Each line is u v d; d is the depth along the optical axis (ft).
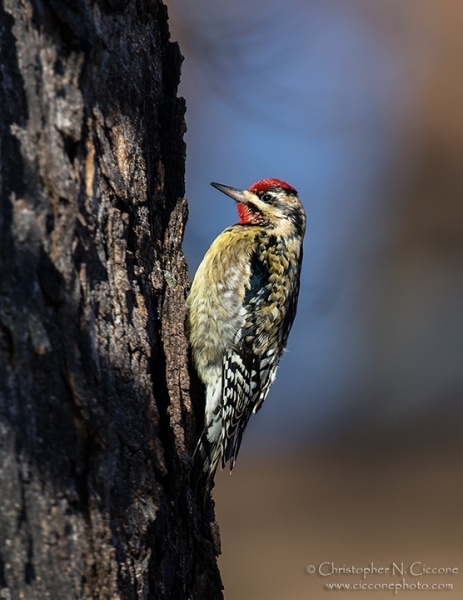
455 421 90.74
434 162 95.20
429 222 95.55
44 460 21.97
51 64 23.15
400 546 64.08
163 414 27.25
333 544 65.41
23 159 22.38
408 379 94.07
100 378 23.40
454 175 94.68
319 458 90.22
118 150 25.34
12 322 21.80
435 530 67.10
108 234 24.59
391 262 96.37
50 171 22.80
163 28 29.17
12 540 21.66
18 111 22.48
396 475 83.30
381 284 96.48
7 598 21.54
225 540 68.59
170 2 86.53
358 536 67.10
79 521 22.34
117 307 24.44
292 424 96.17
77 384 22.59
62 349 22.48
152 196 27.89
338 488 80.89
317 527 69.82
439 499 74.95
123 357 24.21
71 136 23.39
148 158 27.45
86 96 24.08
